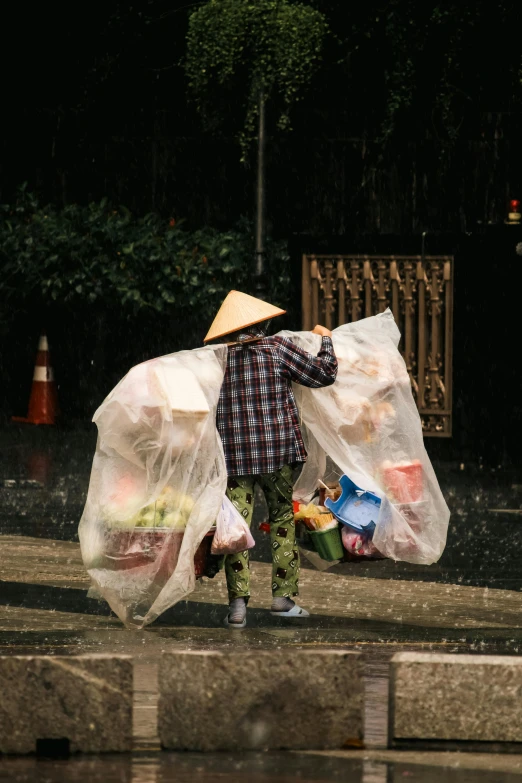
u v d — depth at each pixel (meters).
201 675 11.94
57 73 41.97
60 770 11.33
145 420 17.62
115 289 38.03
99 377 40.66
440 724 12.13
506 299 35.00
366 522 18.91
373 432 19.11
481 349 35.19
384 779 11.08
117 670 11.94
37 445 37.38
